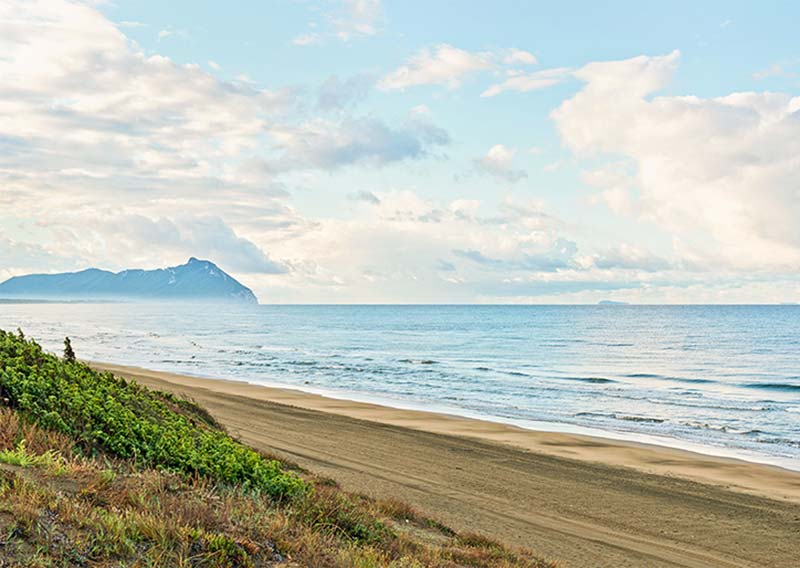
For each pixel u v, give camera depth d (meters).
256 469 10.23
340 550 7.71
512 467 20.55
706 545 14.05
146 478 8.05
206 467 9.70
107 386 13.14
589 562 12.20
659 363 62.84
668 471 21.45
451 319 193.75
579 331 124.56
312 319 191.50
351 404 34.97
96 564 5.51
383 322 168.75
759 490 19.30
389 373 51.56
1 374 10.23
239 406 30.38
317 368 54.59
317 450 20.86
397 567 8.05
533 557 11.42
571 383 46.47
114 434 9.84
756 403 38.06
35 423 8.95
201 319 184.50
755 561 13.20
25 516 5.77
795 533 15.14
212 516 7.11
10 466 7.40
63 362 13.65
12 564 5.10
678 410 35.41
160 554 5.85
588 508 16.36
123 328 119.75
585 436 27.66
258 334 108.62
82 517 6.09
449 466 20.03
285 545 7.05
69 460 8.29
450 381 46.81
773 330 128.25
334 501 10.09
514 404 36.84
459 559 9.91
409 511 12.86
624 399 39.19
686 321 176.00
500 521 14.41
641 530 14.85
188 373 49.72
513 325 151.12
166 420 13.01
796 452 25.44
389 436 24.75
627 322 170.00
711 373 54.25
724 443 27.00
